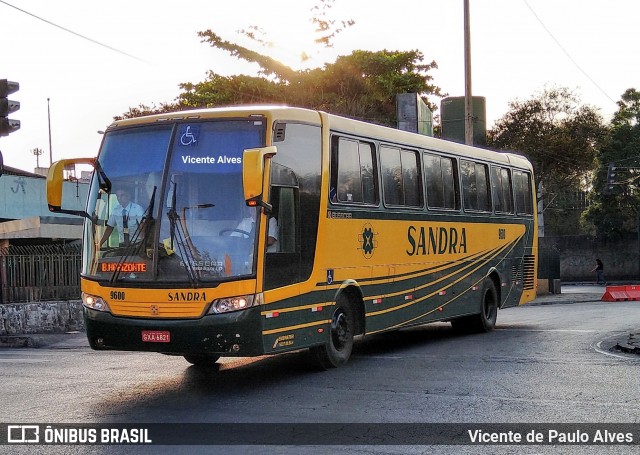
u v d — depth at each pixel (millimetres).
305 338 10633
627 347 13414
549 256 37656
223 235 9547
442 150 15141
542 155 51062
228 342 9391
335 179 11516
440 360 12484
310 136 10945
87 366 12453
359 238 12070
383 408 8633
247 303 9461
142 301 9570
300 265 10500
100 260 9906
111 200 10016
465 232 15891
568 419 7988
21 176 33656
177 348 9438
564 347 14133
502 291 17672
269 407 8805
